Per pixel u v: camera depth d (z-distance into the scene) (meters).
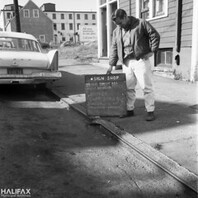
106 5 14.27
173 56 9.80
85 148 4.32
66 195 3.11
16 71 7.28
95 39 24.67
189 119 5.16
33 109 6.51
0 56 7.11
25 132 4.88
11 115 5.90
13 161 3.82
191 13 8.84
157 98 6.82
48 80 7.61
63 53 27.11
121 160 3.94
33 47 8.54
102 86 5.32
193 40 8.81
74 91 8.02
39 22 67.69
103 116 5.43
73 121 5.61
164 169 3.49
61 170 3.64
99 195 3.12
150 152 3.86
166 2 9.89
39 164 3.77
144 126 4.86
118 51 5.13
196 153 3.82
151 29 4.73
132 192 3.18
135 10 11.82
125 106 5.32
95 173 3.58
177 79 9.55
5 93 8.23
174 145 4.07
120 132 4.59
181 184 3.23
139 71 4.95
